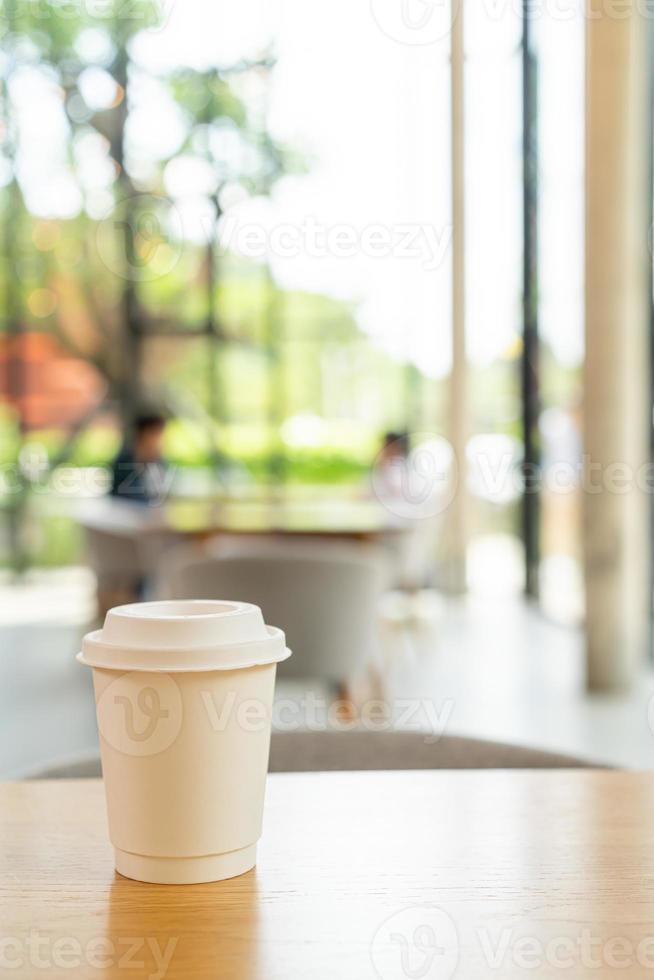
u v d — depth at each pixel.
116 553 4.94
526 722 3.88
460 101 7.11
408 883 0.66
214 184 7.87
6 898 0.63
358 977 0.53
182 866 0.65
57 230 8.05
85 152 7.96
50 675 4.70
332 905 0.62
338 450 8.25
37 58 7.87
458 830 0.76
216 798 0.65
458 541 7.32
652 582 4.75
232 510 4.77
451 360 7.33
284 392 8.27
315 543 3.83
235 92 7.79
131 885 0.65
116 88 7.89
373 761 1.13
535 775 0.90
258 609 0.66
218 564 2.80
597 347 4.39
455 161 7.17
